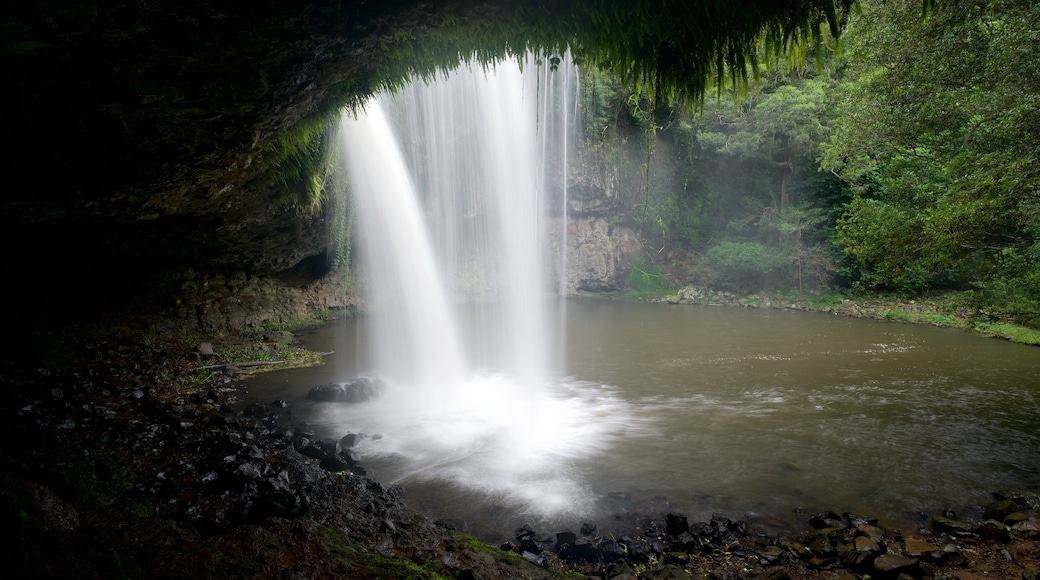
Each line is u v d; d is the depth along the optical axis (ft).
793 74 72.02
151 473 18.63
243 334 48.39
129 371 34.09
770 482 22.07
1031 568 15.85
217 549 12.55
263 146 22.67
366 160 53.36
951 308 46.03
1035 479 22.40
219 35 13.28
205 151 20.15
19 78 12.80
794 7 14.47
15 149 16.29
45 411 23.21
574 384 37.40
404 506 19.11
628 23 14.83
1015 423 28.96
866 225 41.24
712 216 89.10
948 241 31.63
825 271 76.59
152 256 38.55
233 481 17.88
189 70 14.40
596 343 51.80
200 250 40.34
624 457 24.54
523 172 77.51
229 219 34.22
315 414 30.32
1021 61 26.58
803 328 58.90
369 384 34.78
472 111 68.80
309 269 60.95
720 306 77.10
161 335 43.09
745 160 83.82
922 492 21.27
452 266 73.05
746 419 29.76
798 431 27.89
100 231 30.22
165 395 31.14
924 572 15.28
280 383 36.65
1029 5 26.16
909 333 55.62
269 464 20.22
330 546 13.84
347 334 54.34
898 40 31.53
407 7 14.56
